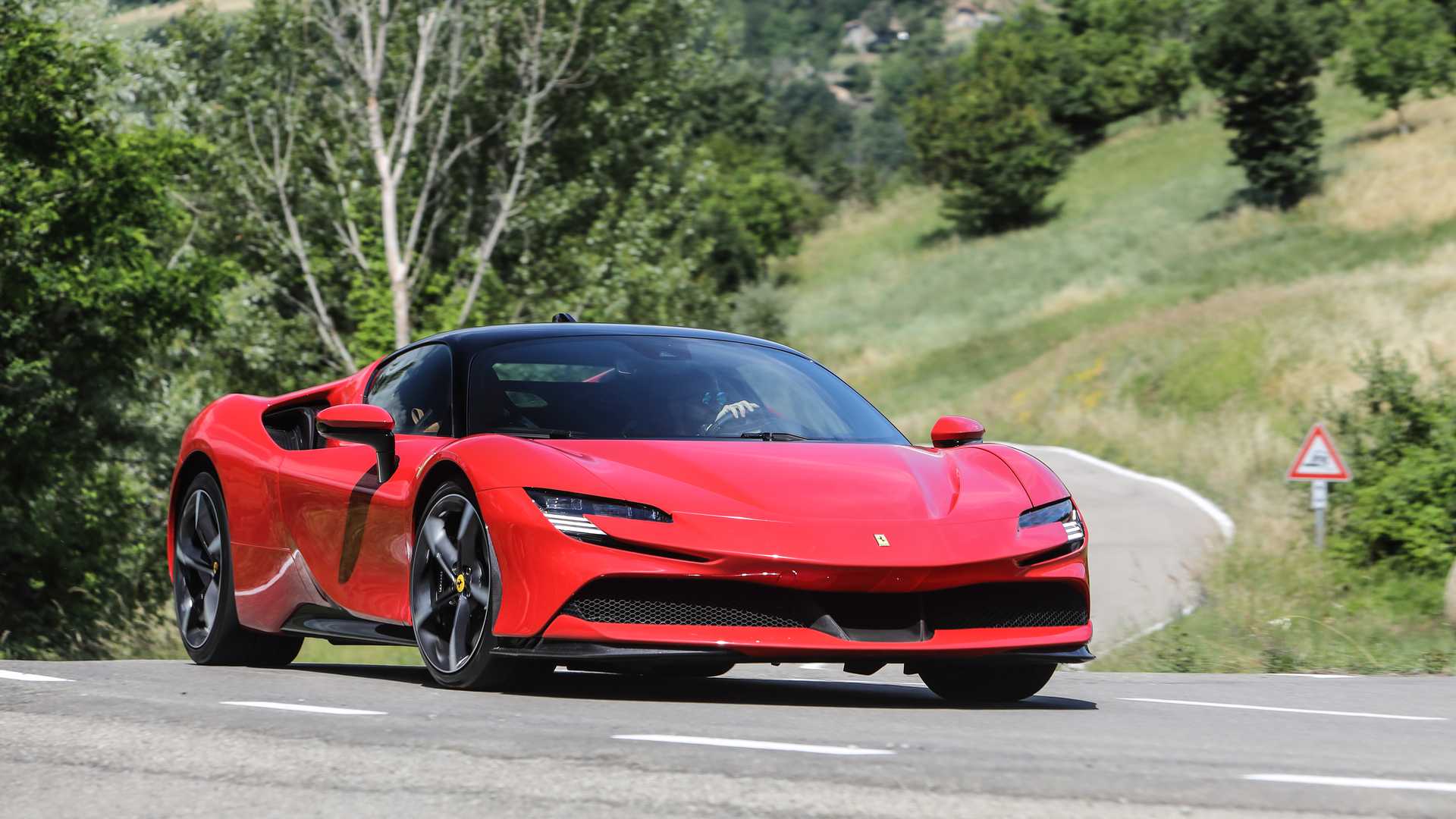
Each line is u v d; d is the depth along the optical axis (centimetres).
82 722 738
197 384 4022
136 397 3381
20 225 3070
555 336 1088
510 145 4997
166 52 3762
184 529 1243
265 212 5025
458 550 916
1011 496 923
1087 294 9344
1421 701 1097
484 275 5072
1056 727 796
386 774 585
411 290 4853
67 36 3494
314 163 5106
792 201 12838
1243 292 7788
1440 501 2631
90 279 3150
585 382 1027
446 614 932
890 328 9925
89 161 3253
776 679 1231
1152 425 5591
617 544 831
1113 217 11206
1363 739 789
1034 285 10050
